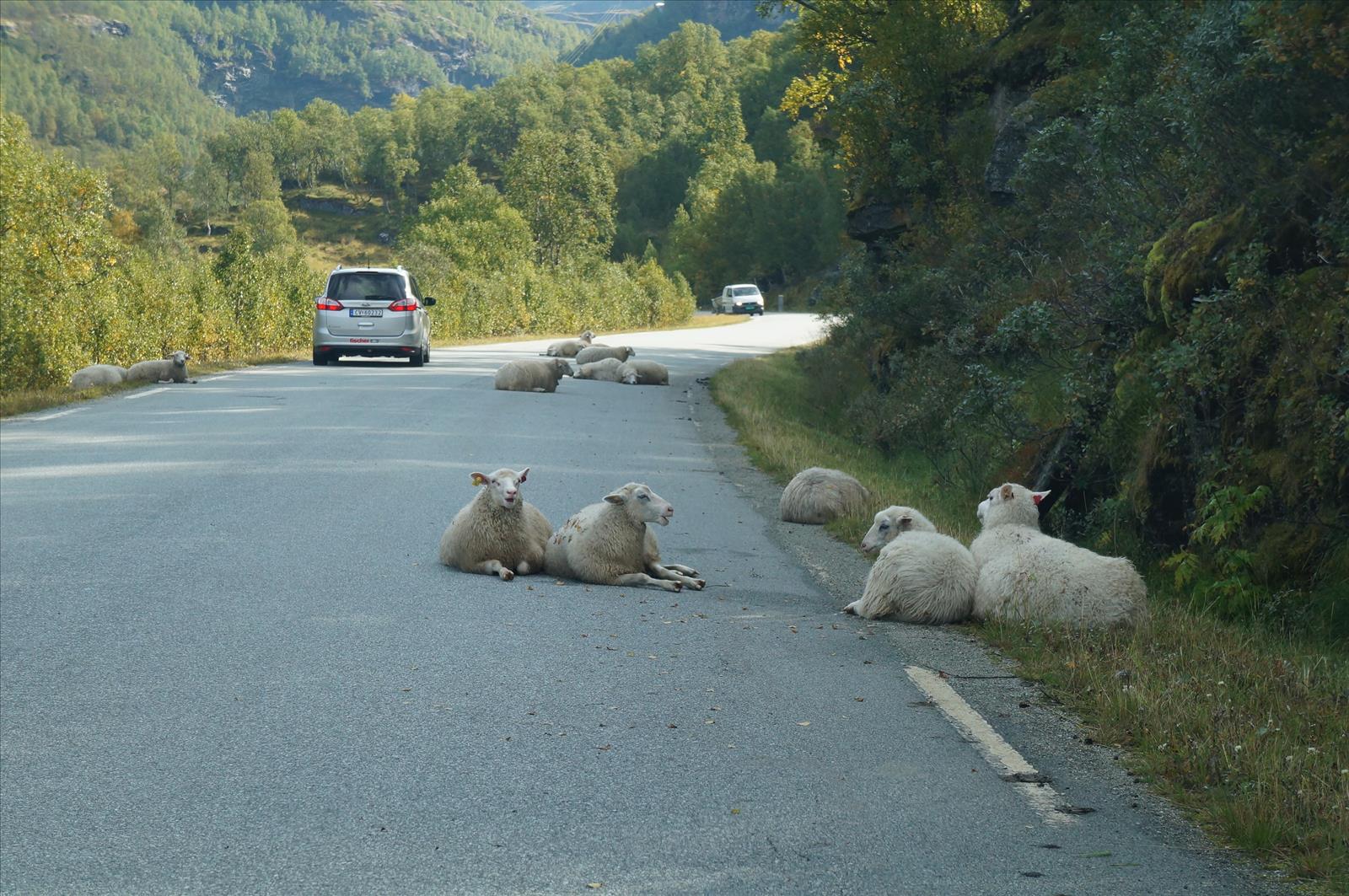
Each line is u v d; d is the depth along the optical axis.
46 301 23.59
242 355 31.83
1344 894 3.72
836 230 108.56
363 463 13.08
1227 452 8.57
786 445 15.93
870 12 30.20
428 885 3.77
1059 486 11.71
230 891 3.73
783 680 6.04
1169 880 3.83
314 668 6.07
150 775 4.66
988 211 22.12
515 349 36.59
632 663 6.28
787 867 3.90
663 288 71.88
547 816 4.31
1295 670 6.23
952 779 4.71
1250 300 8.54
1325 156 8.70
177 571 8.06
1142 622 6.90
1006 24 27.50
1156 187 12.06
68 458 13.09
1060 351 13.45
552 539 8.56
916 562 7.30
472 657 6.31
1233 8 9.30
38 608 7.08
